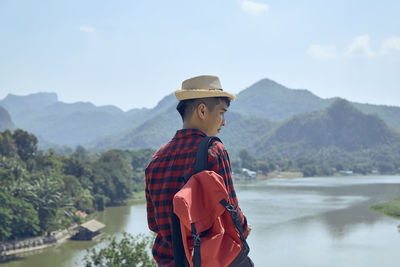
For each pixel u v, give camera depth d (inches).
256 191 6235.2
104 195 4552.2
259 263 1990.7
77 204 3762.3
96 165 5049.2
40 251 2413.9
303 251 2229.3
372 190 6373.0
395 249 2261.3
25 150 4419.3
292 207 4116.6
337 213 3663.9
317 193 5836.6
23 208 2564.0
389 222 3159.5
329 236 2637.8
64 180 3892.7
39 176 3595.0
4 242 2442.2
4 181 2856.8
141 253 1111.6
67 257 2251.5
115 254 1103.6
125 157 7519.7
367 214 3595.0
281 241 2485.2
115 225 3208.7
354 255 2137.1
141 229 2999.5
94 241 2684.5
